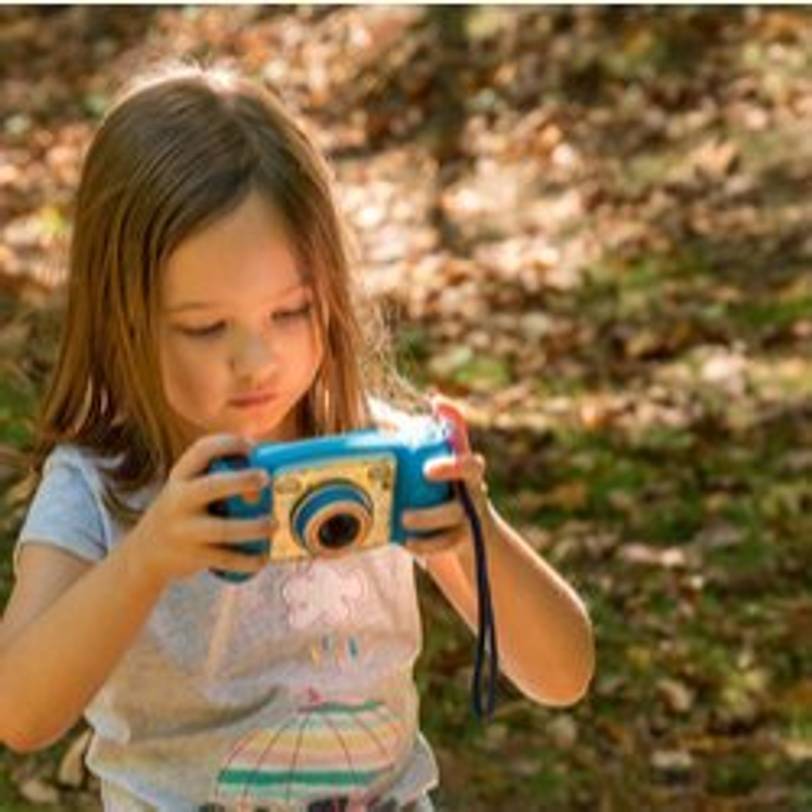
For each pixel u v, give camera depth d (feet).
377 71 55.57
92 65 58.95
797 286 42.50
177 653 12.91
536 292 43.34
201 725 13.06
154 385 12.74
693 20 54.13
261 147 12.60
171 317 12.48
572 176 49.24
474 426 37.29
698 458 35.78
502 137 51.62
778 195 46.98
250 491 11.47
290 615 13.15
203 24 60.34
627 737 27.48
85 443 13.06
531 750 27.17
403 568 13.53
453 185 49.65
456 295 43.47
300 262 12.59
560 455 36.09
